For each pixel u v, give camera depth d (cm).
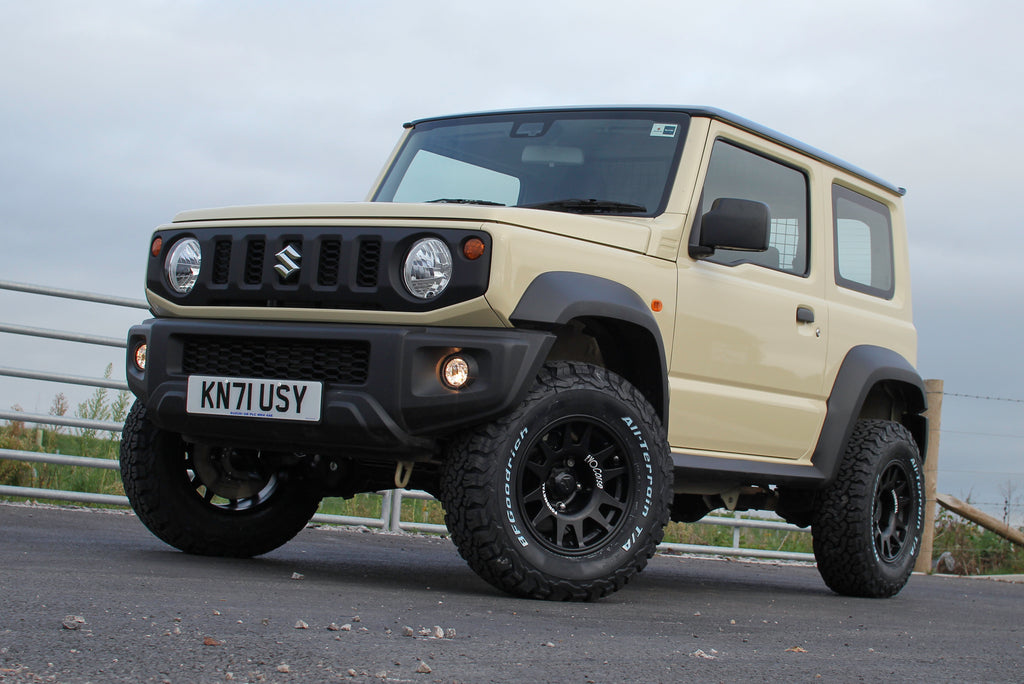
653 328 427
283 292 403
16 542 456
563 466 405
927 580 783
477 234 383
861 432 568
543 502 398
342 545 630
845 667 292
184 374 421
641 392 442
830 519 555
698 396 473
